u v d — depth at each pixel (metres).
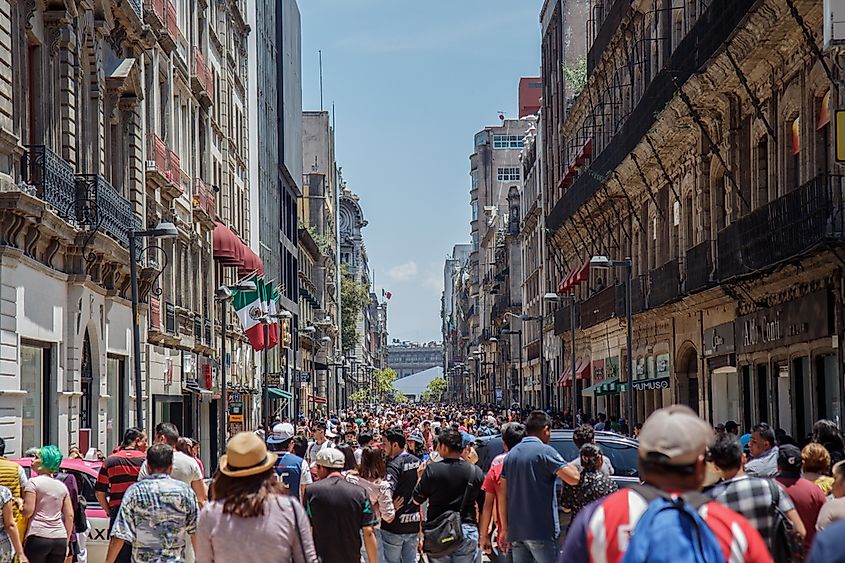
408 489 16.62
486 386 141.25
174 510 11.22
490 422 45.44
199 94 47.59
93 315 30.41
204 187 48.03
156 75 39.00
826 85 25.89
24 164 24.91
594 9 61.03
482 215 152.50
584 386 67.31
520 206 105.19
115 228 30.20
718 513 5.87
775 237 27.02
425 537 14.81
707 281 35.25
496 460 14.33
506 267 117.69
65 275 27.77
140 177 35.78
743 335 33.47
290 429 18.09
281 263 80.94
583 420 50.31
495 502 14.66
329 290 124.69
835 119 22.78
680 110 36.50
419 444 23.20
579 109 64.44
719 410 37.75
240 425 52.06
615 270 54.91
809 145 27.22
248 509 8.89
